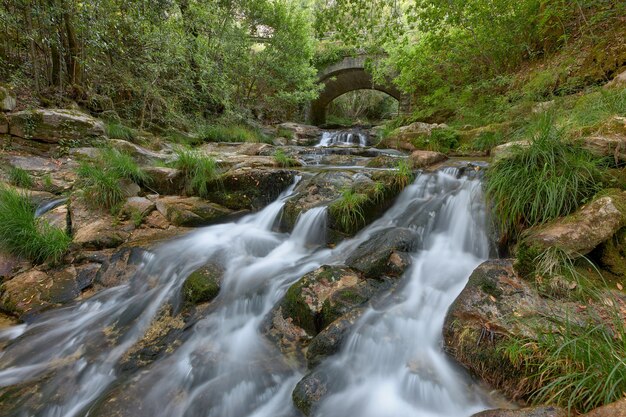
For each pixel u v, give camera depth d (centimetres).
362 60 1820
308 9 1553
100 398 220
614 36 534
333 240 404
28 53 801
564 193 261
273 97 1650
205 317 296
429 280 288
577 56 583
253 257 391
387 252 305
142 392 221
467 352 209
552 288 214
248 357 253
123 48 920
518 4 721
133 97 1008
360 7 875
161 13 996
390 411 197
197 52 1088
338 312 260
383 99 3262
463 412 189
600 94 410
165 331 288
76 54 827
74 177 592
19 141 642
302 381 212
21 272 384
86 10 761
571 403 160
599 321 188
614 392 152
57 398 229
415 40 1160
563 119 375
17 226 400
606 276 223
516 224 291
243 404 216
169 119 1048
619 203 237
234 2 1320
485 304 217
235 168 588
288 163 651
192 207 497
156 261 381
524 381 183
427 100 994
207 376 235
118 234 443
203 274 330
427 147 723
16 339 293
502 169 312
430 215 370
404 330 243
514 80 718
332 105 3138
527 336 190
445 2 784
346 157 746
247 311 304
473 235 329
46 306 338
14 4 685
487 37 805
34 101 739
